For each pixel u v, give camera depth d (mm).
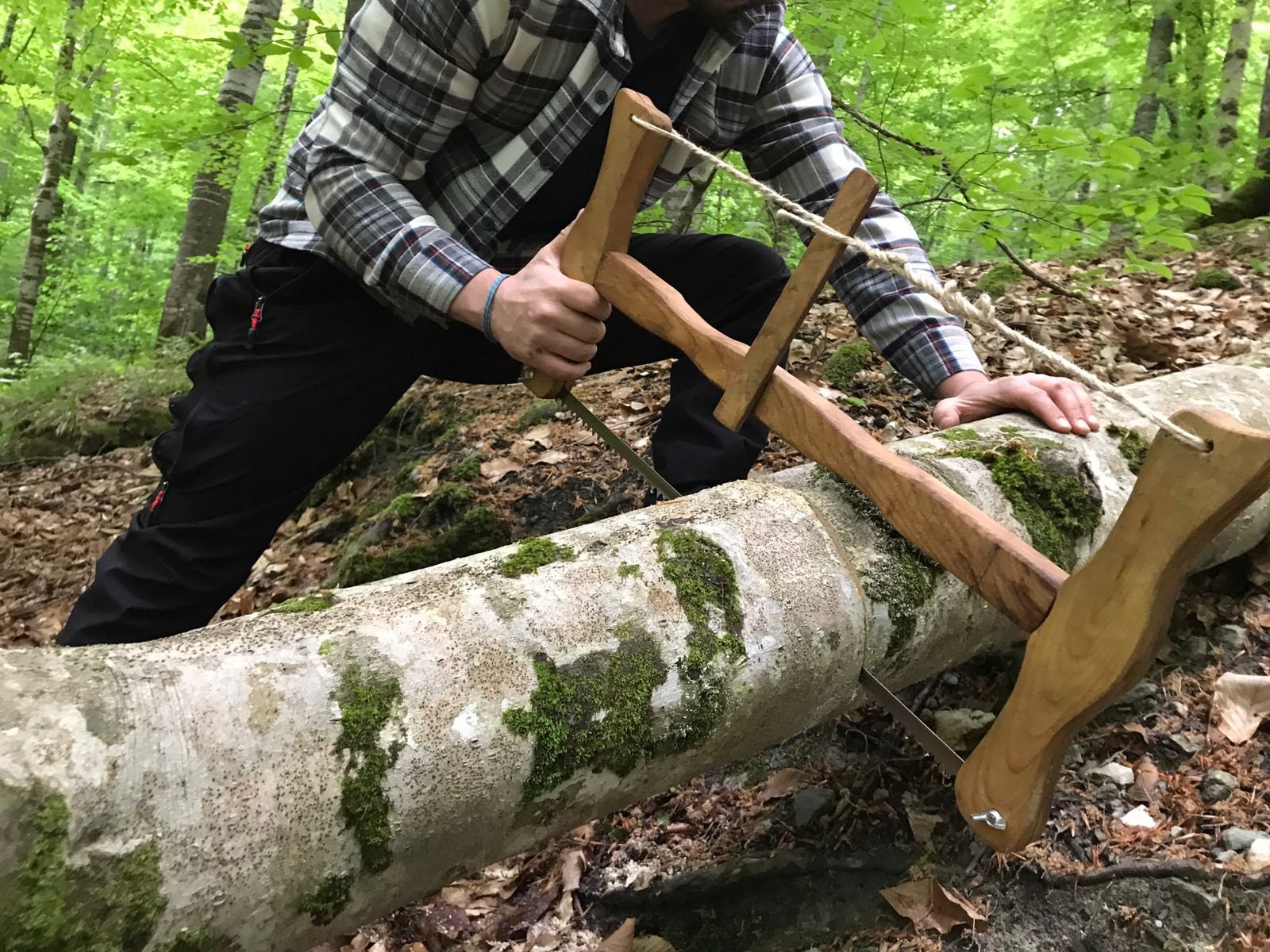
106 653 855
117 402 5734
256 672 876
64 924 704
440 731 912
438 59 1403
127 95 6246
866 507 1351
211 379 1648
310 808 834
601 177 1289
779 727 1228
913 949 1358
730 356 1205
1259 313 3549
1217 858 1327
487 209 1604
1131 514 849
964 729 1638
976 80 2664
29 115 8570
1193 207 2594
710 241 1883
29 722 745
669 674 1065
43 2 6078
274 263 1671
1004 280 4043
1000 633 1483
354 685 901
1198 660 1718
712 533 1206
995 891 1391
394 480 3373
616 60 1482
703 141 1744
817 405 1156
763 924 1521
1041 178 3588
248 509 1645
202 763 794
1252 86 9508
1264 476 751
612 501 2666
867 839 1540
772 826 1638
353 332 1635
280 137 6270
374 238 1447
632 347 1943
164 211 9625
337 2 9906
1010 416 1611
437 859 950
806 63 1771
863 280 1643
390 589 1070
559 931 1629
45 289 10438
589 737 1005
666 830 1721
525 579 1087
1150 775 1501
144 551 1592
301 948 898
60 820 707
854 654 1230
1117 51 7051
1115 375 2949
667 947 1526
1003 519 1397
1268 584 1844
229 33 2779
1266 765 1482
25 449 5484
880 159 3205
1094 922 1305
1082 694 886
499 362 1904
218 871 784
